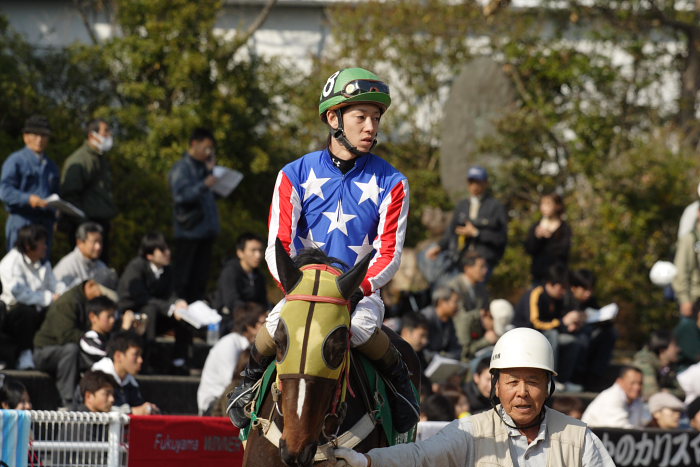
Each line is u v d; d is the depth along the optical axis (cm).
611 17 3641
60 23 3741
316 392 792
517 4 4028
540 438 886
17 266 1773
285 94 3519
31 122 1958
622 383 1861
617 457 1527
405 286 2328
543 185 3494
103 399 1465
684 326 2344
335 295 820
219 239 2938
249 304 1773
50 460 1183
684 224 2450
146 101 3177
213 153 2203
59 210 1981
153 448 1213
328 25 3909
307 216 951
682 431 1570
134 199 2848
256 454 864
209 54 3158
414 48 3644
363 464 827
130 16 3164
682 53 3778
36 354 1694
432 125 3681
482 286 2206
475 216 2353
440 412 1611
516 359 877
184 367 1984
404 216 952
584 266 3231
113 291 1886
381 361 933
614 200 3275
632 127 3622
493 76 3522
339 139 941
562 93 3666
